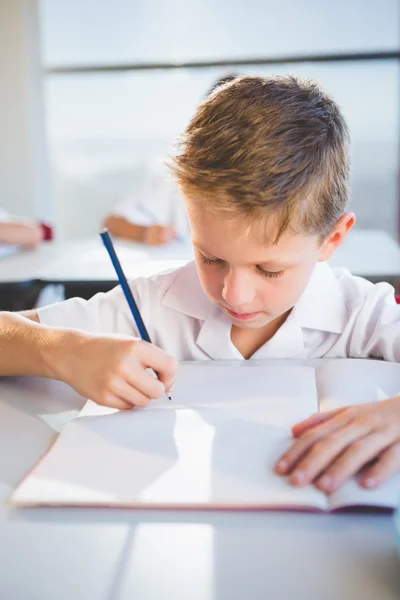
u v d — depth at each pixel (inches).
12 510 19.2
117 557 16.9
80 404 27.9
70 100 158.9
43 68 155.9
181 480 20.1
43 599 15.4
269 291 26.7
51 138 162.2
